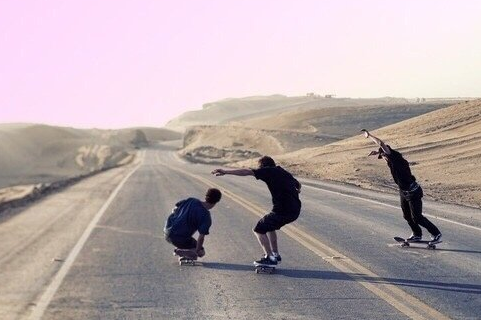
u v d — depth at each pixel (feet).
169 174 145.59
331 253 43.70
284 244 47.24
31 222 60.13
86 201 80.28
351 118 439.22
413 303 30.78
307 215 63.46
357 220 59.77
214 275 37.17
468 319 28.12
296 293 32.94
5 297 32.22
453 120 176.24
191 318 28.48
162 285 34.76
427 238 49.37
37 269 38.86
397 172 45.42
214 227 55.72
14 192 110.52
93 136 651.66
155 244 47.57
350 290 33.45
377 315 28.78
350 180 111.14
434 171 113.60
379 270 38.29
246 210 68.08
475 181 98.48
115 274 37.47
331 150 180.75
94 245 47.14
